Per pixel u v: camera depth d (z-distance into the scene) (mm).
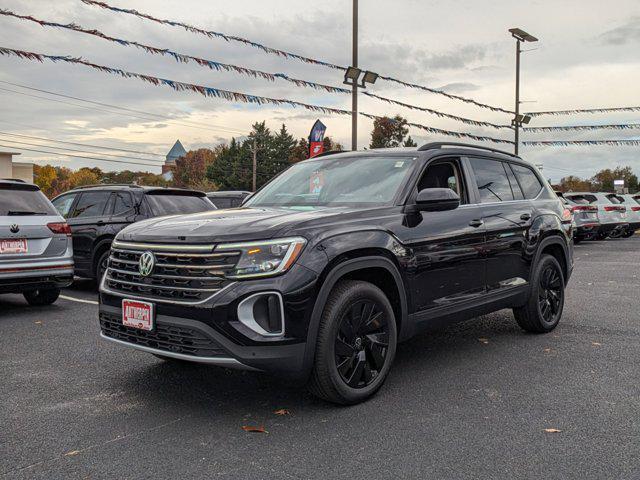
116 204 8742
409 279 4191
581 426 3447
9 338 5738
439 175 4805
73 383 4301
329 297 3678
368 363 3928
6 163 50594
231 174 88000
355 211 4031
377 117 15750
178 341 3510
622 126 22828
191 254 3494
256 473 2869
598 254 15539
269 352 3383
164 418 3605
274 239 3463
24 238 6895
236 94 11359
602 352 5148
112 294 3875
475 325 6332
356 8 15266
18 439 3287
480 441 3240
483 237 4910
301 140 76438
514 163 5922
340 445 3195
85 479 2809
